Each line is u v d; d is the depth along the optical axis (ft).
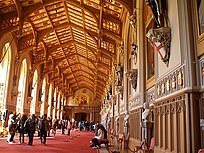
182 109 18.93
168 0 23.82
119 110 67.67
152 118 32.22
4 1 55.26
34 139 62.69
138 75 39.96
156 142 26.27
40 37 76.69
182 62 19.27
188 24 18.85
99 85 157.07
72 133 104.37
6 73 69.77
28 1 58.03
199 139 16.92
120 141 48.80
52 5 64.69
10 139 50.49
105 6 56.34
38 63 93.35
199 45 17.69
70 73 152.87
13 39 70.33
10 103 71.67
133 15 42.60
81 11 65.62
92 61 112.16
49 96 134.51
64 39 92.68
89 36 79.71
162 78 24.66
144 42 38.17
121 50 59.06
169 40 22.86
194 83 17.70
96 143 46.88
